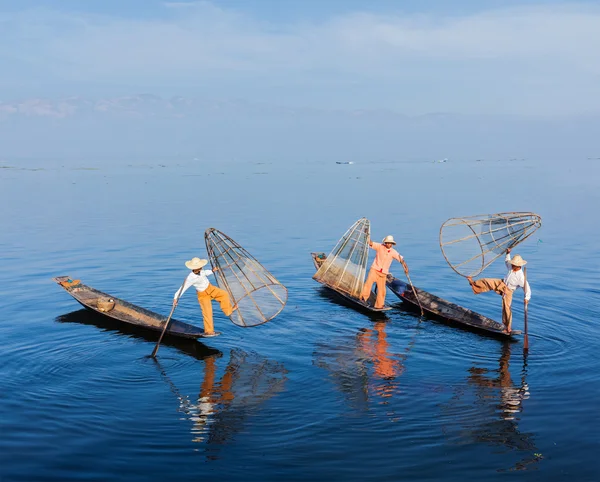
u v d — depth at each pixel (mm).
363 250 15055
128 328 13141
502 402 9320
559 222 30938
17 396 9461
